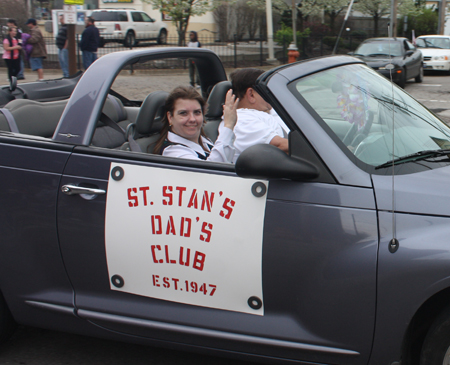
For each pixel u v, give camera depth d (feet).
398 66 48.11
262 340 7.91
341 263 7.29
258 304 7.95
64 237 8.75
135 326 8.65
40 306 9.20
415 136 8.68
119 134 10.21
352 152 7.68
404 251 7.01
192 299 8.30
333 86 8.47
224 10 100.01
